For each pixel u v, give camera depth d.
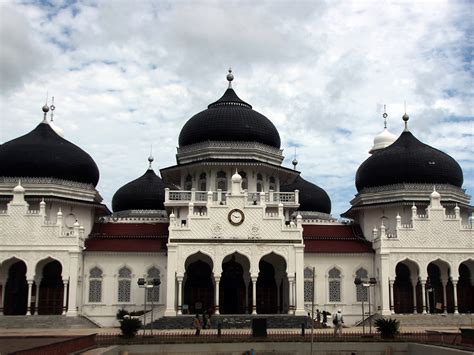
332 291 56.62
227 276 55.72
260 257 51.59
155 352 34.03
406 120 65.00
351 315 56.12
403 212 60.41
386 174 61.56
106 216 67.44
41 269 54.03
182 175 61.19
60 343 26.00
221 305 55.09
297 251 51.84
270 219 52.41
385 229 56.91
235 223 52.09
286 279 54.94
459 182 62.59
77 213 58.94
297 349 35.22
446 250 55.59
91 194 59.91
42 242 52.41
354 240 59.91
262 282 56.28
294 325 48.56
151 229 59.19
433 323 52.31
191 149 60.59
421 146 62.84
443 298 56.84
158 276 55.31
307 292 56.34
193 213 52.53
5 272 53.44
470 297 57.81
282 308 55.31
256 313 50.88
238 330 46.03
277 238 52.06
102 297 54.59
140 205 71.75
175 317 48.31
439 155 62.00
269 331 45.12
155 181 73.31
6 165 57.38
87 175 60.19
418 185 60.66
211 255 51.28
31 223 52.69
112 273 55.09
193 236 51.59
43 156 57.72
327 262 57.06
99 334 40.81
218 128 60.06
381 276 54.78
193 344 34.56
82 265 54.66
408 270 57.59
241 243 51.69
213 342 34.88
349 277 57.00
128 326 37.09
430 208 56.53
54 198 56.75
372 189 62.34
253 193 56.50
